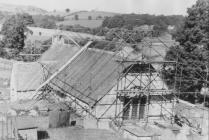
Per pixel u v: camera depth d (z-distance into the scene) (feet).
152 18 326.03
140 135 110.63
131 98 127.24
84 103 127.65
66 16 621.72
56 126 122.01
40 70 163.43
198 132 125.39
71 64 154.61
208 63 162.20
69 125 124.98
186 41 166.71
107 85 123.65
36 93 149.79
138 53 151.33
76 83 139.03
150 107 131.64
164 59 170.50
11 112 133.18
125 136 116.57
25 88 154.61
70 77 146.20
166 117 134.10
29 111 131.64
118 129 120.57
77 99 131.95
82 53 156.56
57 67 160.86
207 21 166.81
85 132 118.83
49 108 133.69
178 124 133.08
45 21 639.76
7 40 303.27
